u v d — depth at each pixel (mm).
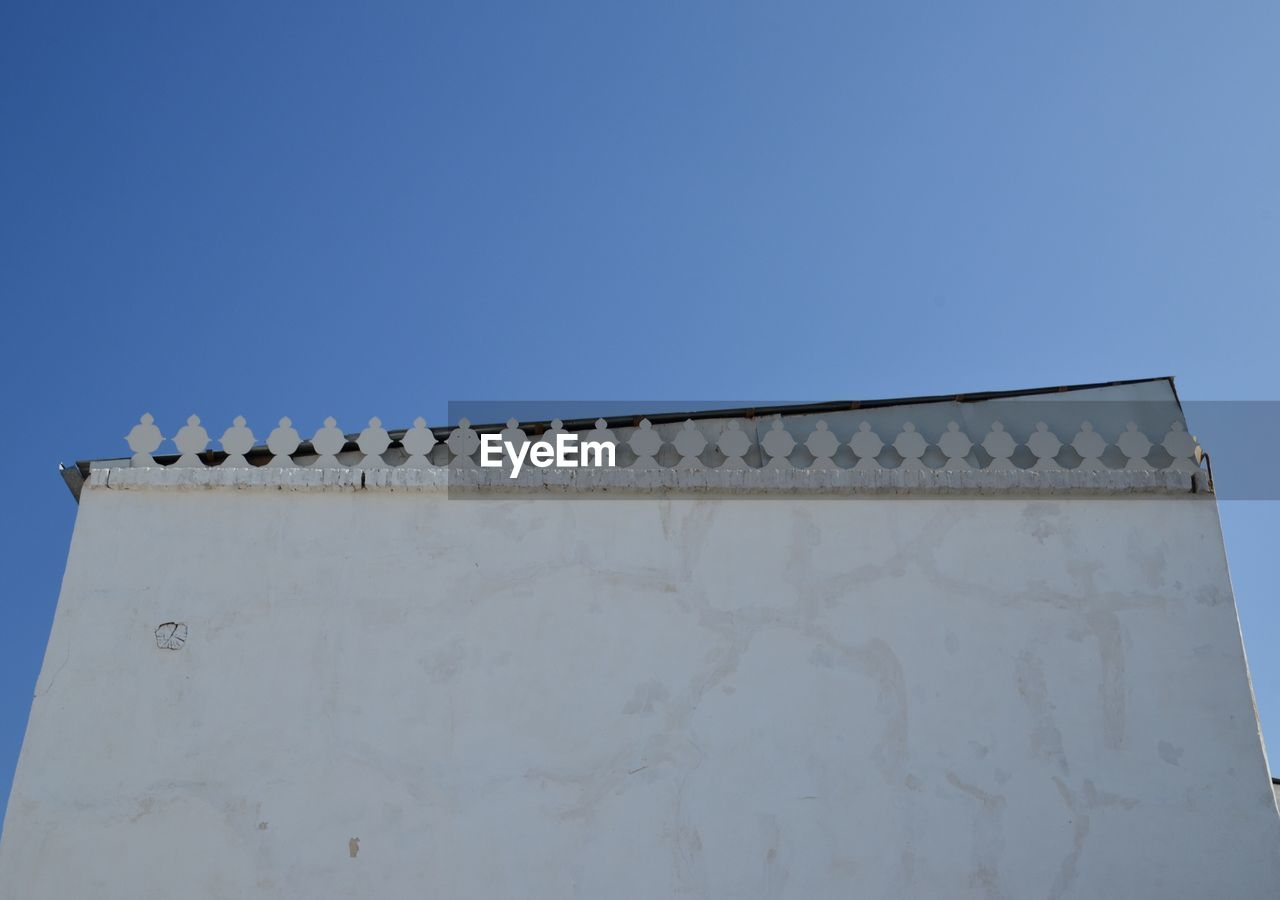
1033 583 8023
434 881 7184
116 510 8055
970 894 7254
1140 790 7516
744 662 7766
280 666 7652
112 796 7289
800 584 7980
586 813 7363
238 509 8078
